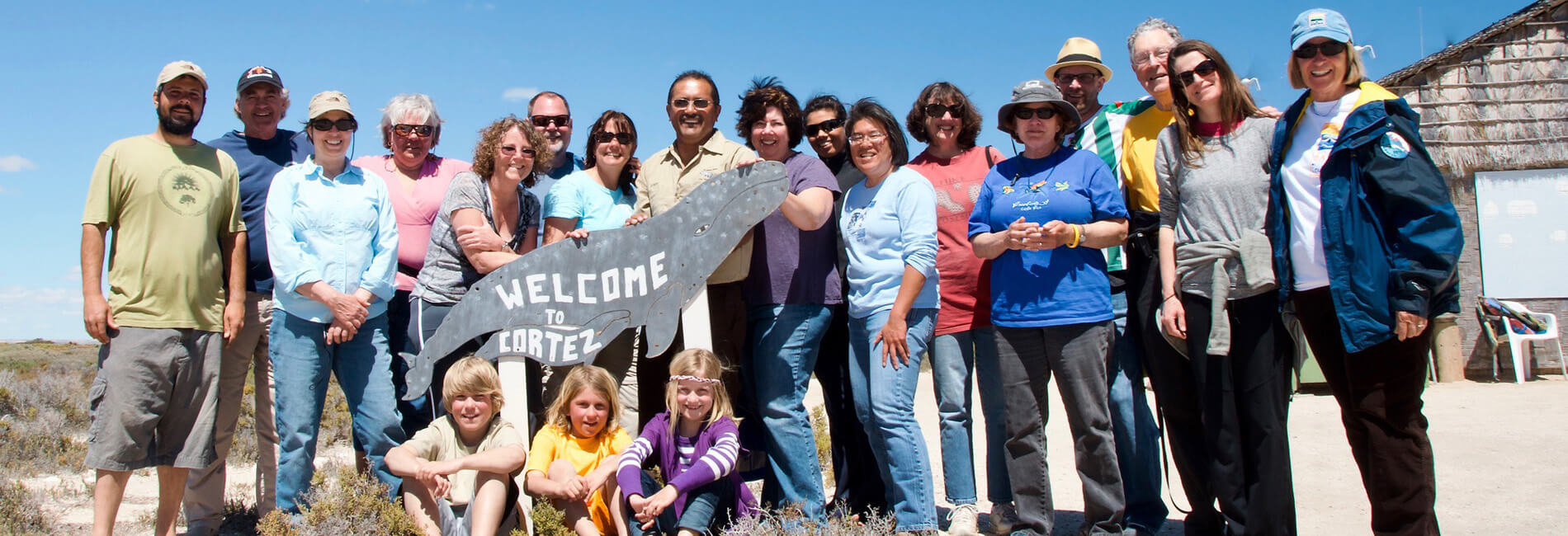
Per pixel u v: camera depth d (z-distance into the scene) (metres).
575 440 4.44
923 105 5.13
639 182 5.02
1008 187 4.52
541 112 6.11
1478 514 4.91
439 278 4.76
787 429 4.54
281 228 4.52
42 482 6.45
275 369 4.58
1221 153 4.02
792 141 4.98
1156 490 4.67
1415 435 3.63
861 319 4.61
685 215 4.58
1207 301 3.97
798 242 4.59
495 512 4.14
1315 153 3.76
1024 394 4.44
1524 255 12.20
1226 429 3.96
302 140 5.50
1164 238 4.19
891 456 4.46
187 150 4.57
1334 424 8.35
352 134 4.70
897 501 4.48
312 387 4.58
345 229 4.60
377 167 5.36
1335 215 3.61
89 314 4.29
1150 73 4.86
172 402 4.48
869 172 4.65
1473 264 12.30
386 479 4.68
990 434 4.88
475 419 4.33
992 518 4.90
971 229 4.60
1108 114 5.23
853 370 4.70
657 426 4.45
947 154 5.18
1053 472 6.70
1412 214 3.46
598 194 4.94
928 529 4.41
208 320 4.55
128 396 4.30
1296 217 3.81
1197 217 4.03
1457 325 12.05
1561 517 4.78
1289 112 3.87
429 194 5.24
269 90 5.27
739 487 4.48
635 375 5.00
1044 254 4.34
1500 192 12.28
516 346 4.57
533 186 5.55
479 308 4.61
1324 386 11.23
